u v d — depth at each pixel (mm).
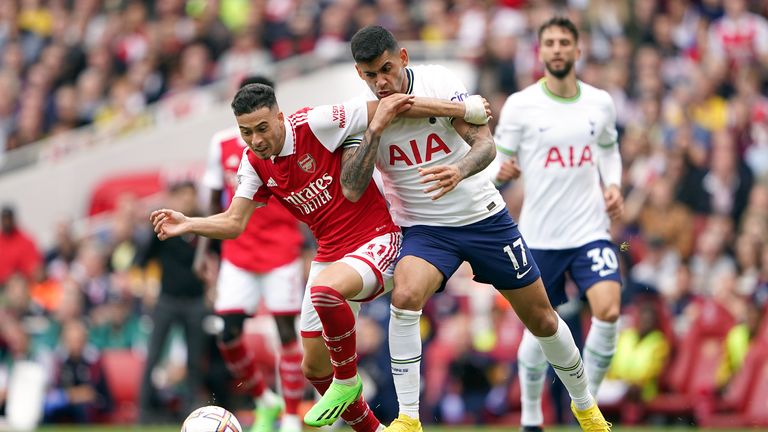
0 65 82812
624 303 49812
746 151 64375
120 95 75438
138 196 70812
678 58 71375
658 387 47125
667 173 59125
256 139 25031
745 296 48062
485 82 63875
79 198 72750
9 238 61250
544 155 32219
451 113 25000
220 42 75250
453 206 25891
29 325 55656
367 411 26922
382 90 25000
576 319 44469
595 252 32062
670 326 47438
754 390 45312
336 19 73938
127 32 79875
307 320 26797
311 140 25578
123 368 52250
